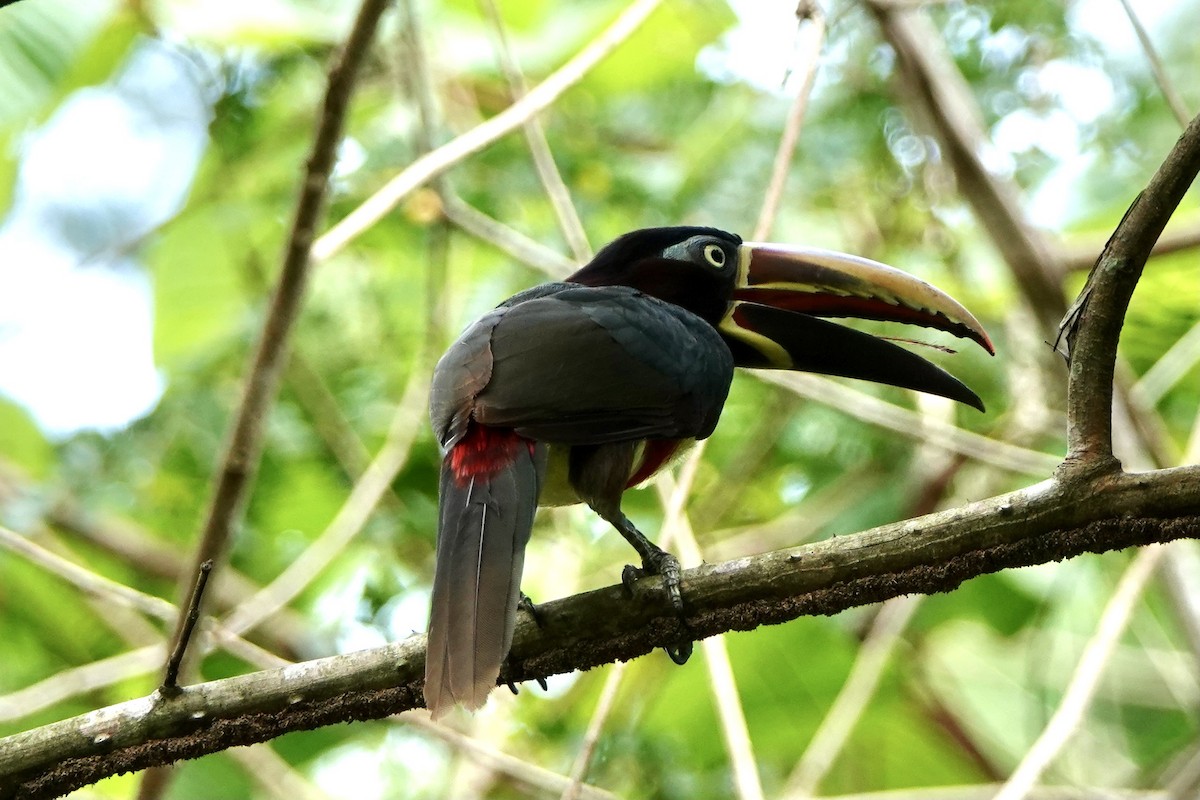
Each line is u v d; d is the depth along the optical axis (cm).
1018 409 1207
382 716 658
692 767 1138
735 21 1328
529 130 973
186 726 652
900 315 870
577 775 750
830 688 1109
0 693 1261
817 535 1246
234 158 1245
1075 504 613
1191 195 1329
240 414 880
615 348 741
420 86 1071
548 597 1159
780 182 898
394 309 1251
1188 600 1019
